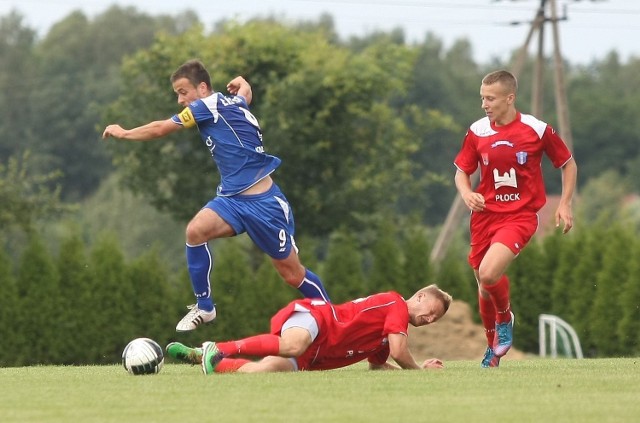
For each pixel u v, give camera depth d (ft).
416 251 173.58
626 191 413.39
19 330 159.63
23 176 222.07
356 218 212.43
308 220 210.59
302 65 212.84
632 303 158.61
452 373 60.85
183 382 55.52
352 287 171.73
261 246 69.92
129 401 48.08
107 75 477.36
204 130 69.77
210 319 69.87
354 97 211.20
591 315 164.35
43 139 433.48
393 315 64.85
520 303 169.17
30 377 61.52
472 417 43.21
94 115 435.94
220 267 168.14
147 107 219.20
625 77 528.63
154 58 218.59
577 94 462.19
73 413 44.68
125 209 374.63
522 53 230.27
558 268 168.14
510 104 69.92
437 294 66.80
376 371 63.05
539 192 70.49
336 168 212.23
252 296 167.32
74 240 164.86
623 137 451.12
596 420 42.50
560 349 166.50
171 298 165.99
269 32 215.51
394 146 224.33
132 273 165.27
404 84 229.45
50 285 161.38
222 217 68.28
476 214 71.41
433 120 244.22
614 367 69.10
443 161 423.23
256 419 42.75
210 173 215.92
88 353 161.79
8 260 161.58
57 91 438.81
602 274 163.02
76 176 433.07
